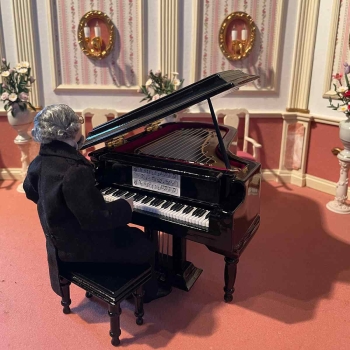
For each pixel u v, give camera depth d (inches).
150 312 91.4
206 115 166.7
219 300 96.0
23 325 87.3
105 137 81.4
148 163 84.7
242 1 154.3
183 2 154.3
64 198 67.2
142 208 83.1
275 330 86.4
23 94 146.7
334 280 104.7
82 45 158.1
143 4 154.0
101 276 77.5
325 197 160.6
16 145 170.9
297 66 160.7
